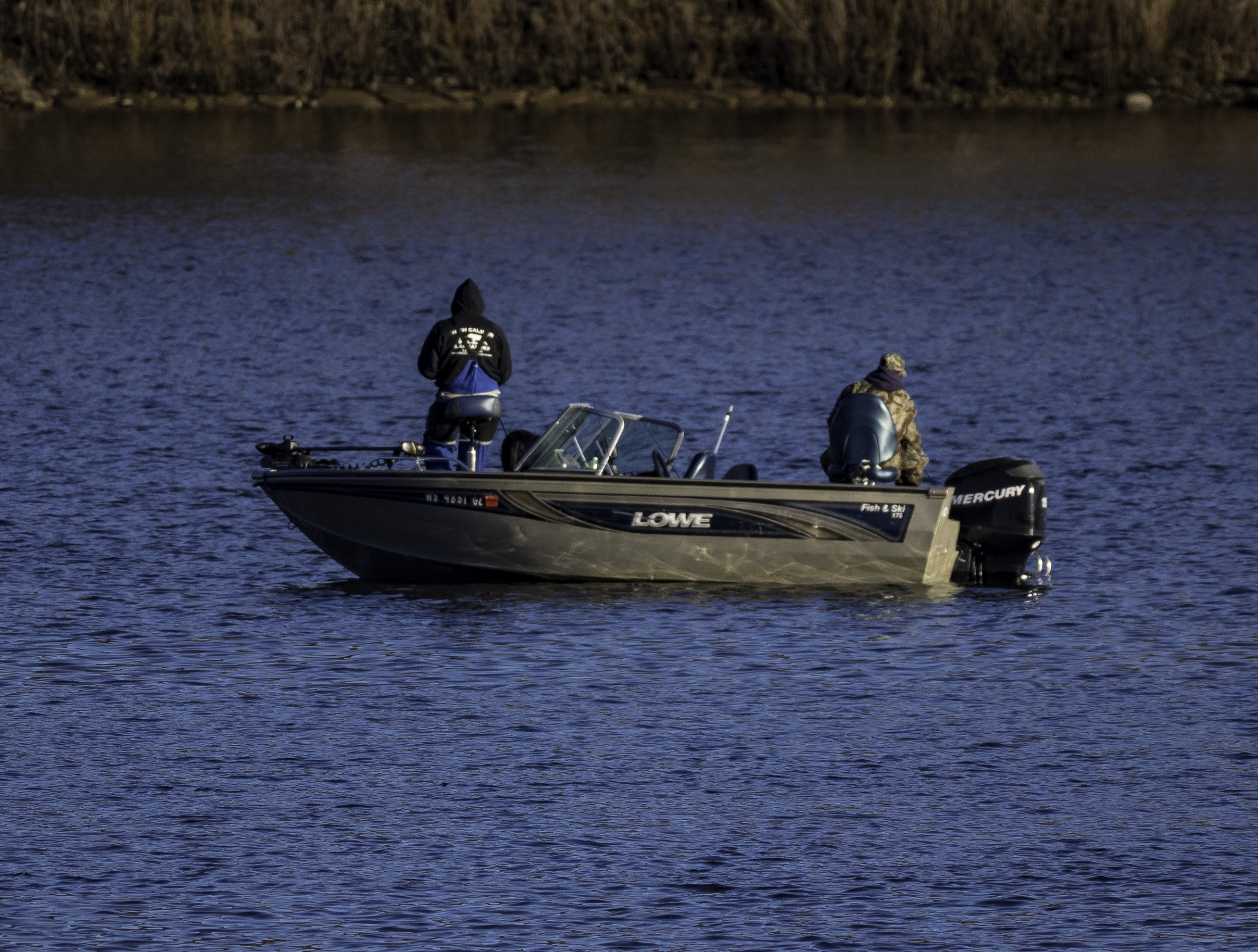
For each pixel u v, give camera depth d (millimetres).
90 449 67188
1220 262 112312
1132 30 188875
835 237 120562
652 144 161125
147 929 29438
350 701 40562
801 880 31375
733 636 45719
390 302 100125
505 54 187000
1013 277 107438
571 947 28922
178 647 44656
